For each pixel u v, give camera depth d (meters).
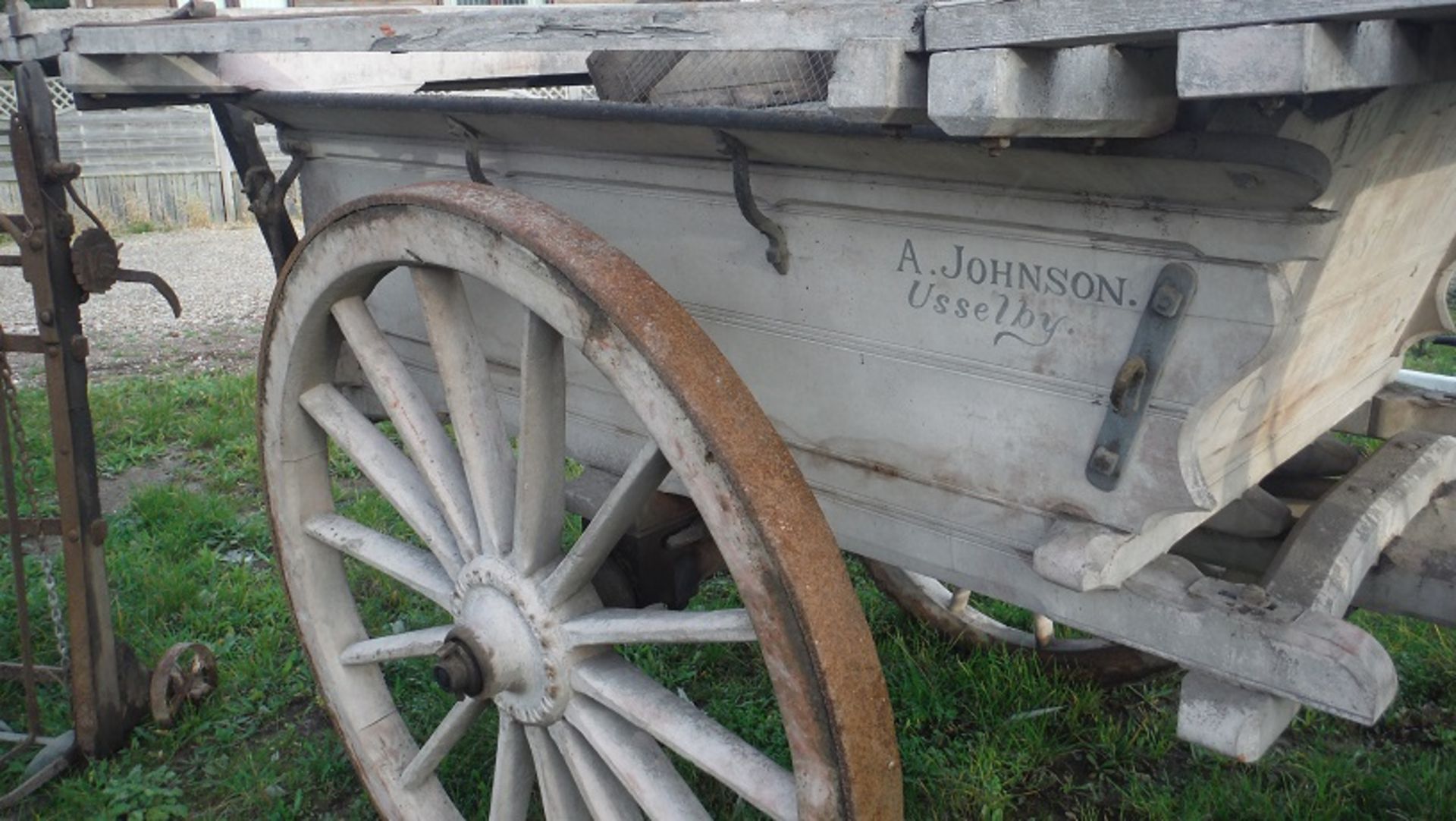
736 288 1.96
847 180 1.72
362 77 2.85
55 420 2.67
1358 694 1.44
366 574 3.78
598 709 1.95
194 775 2.88
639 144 1.95
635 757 1.92
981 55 1.18
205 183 13.77
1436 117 1.58
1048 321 1.58
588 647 1.93
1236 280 1.39
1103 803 2.71
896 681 3.11
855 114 1.31
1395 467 2.04
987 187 1.57
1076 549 1.56
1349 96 1.27
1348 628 1.51
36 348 2.65
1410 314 2.24
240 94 2.62
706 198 1.95
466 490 2.12
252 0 10.26
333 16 1.86
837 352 1.85
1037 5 1.15
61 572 3.84
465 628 2.02
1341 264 1.67
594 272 1.61
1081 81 1.22
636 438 2.22
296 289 2.12
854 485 1.90
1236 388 1.56
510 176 2.28
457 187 1.84
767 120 1.64
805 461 1.96
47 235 2.58
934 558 1.82
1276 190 1.30
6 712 3.11
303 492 2.38
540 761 2.06
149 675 3.01
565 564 1.92
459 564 2.12
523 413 1.88
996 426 1.68
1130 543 1.58
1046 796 2.75
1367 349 2.13
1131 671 2.93
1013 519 1.70
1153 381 1.49
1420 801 2.58
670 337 1.57
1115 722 2.95
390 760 2.43
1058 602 1.70
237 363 6.89
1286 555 1.77
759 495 1.49
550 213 1.74
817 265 1.83
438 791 2.44
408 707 3.03
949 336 1.69
